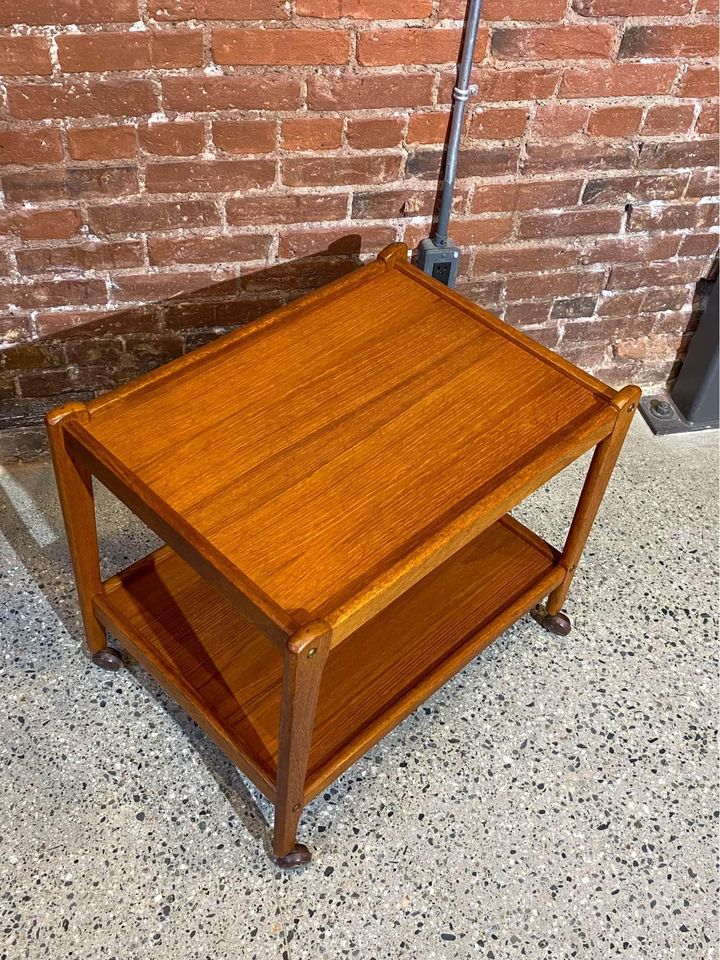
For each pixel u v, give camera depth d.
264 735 1.56
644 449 2.30
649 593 2.02
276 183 1.85
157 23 1.58
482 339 1.67
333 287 1.74
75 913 1.53
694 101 1.92
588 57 1.81
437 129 1.85
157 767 1.70
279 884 1.58
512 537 1.91
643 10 1.76
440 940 1.53
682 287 2.25
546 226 2.06
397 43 1.71
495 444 1.49
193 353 1.59
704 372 2.27
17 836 1.60
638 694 1.86
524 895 1.59
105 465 1.41
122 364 2.05
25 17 1.52
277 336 1.65
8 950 1.48
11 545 1.99
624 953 1.54
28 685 1.79
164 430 1.47
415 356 1.63
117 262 1.87
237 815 1.65
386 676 1.66
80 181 1.74
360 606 1.26
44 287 1.87
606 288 2.21
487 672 1.86
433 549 1.33
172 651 1.66
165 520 1.34
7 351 1.95
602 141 1.94
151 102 1.67
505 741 1.77
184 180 1.79
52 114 1.65
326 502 1.39
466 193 1.96
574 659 1.90
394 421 1.52
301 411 1.52
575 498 2.17
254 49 1.65
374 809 1.67
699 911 1.59
